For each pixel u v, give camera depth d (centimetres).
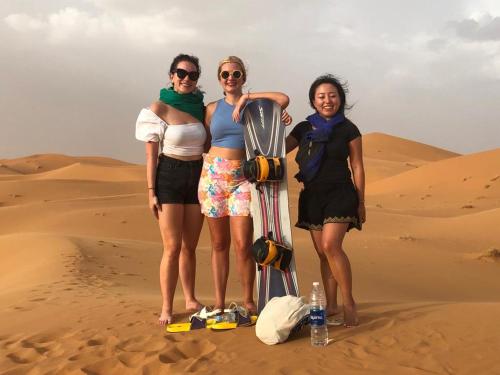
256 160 543
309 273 1570
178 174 591
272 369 457
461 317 553
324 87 551
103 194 5403
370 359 463
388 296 1383
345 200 539
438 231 2566
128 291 1085
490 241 2300
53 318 742
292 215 2936
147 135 588
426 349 475
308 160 550
